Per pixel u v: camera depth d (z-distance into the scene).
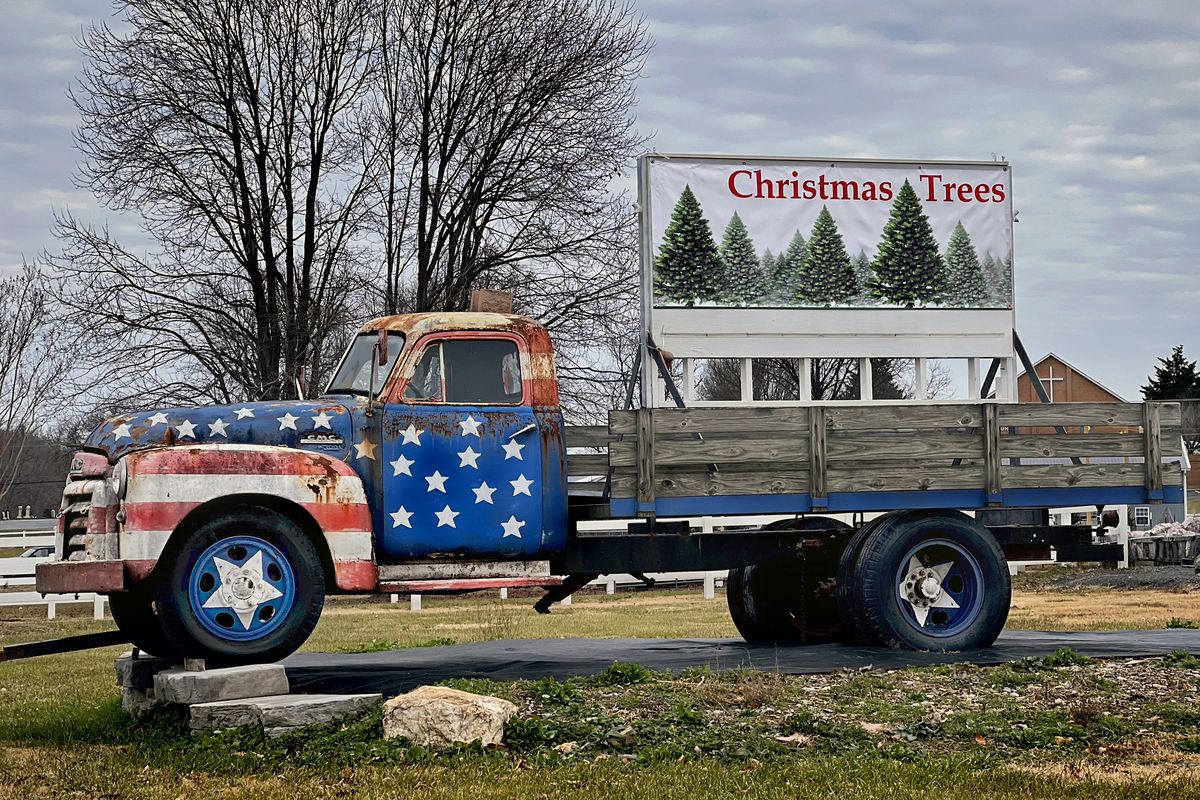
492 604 25.64
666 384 15.62
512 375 10.88
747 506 11.34
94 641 10.55
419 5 27.12
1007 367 18.00
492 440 10.68
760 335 17.22
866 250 17.56
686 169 17.16
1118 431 12.37
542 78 27.34
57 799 7.55
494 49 27.30
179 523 9.54
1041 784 7.29
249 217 26.91
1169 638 12.66
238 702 9.06
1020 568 30.61
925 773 7.57
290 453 9.91
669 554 11.61
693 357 17.06
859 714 9.04
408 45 27.33
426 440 10.52
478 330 10.82
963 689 9.80
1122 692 9.68
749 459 11.33
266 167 27.34
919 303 17.67
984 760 7.93
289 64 26.80
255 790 7.55
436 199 27.44
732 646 12.94
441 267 28.31
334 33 26.86
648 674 10.02
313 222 27.33
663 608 23.39
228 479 9.69
